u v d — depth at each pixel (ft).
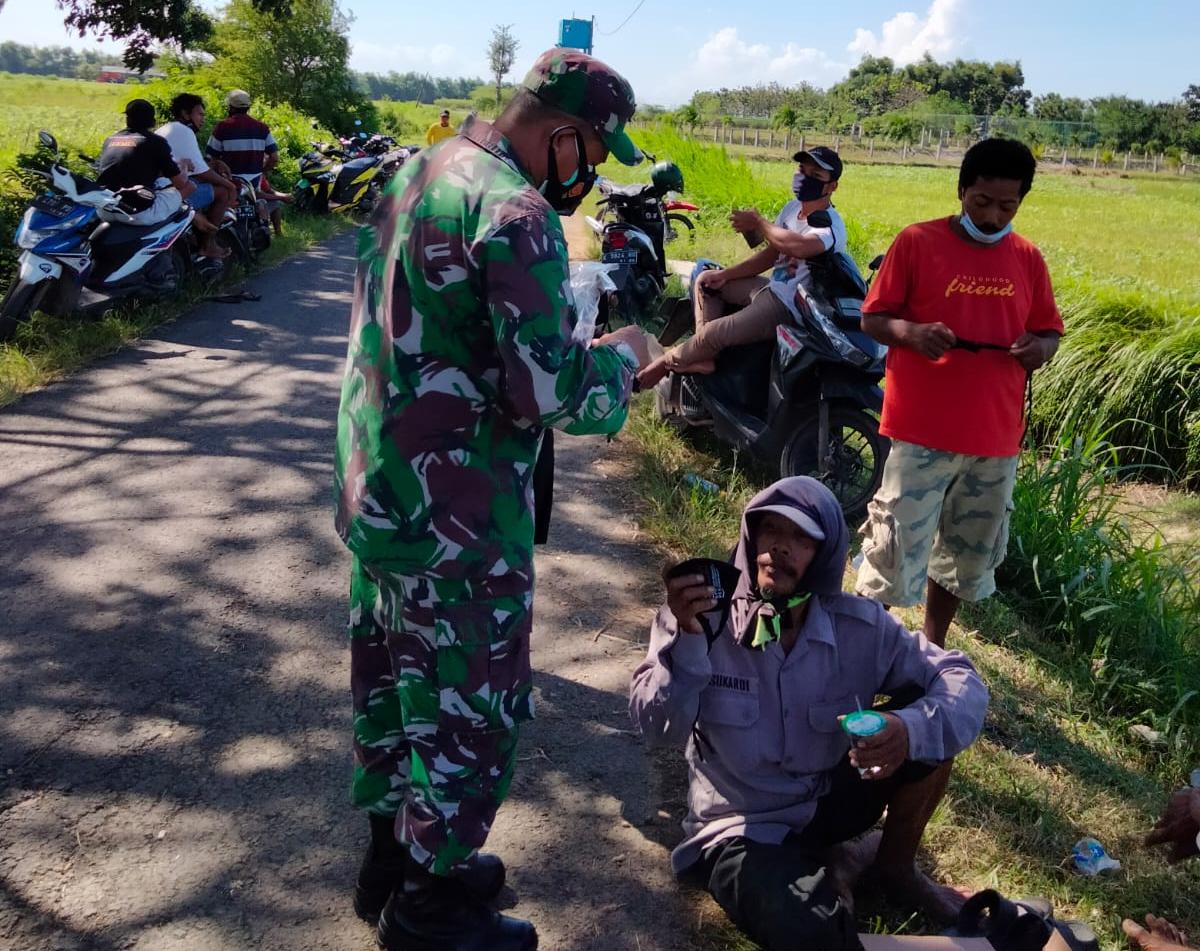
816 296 17.62
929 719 8.57
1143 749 13.35
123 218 24.49
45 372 21.66
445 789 7.72
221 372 22.95
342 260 38.52
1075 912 9.84
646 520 16.93
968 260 12.28
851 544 17.15
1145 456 24.80
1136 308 27.45
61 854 9.11
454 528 7.35
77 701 11.22
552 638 13.44
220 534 15.28
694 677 8.80
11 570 13.80
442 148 7.51
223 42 92.22
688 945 8.79
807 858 8.68
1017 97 398.83
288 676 12.01
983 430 12.40
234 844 9.42
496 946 8.15
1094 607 15.52
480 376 7.29
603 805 10.41
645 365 8.25
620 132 7.64
